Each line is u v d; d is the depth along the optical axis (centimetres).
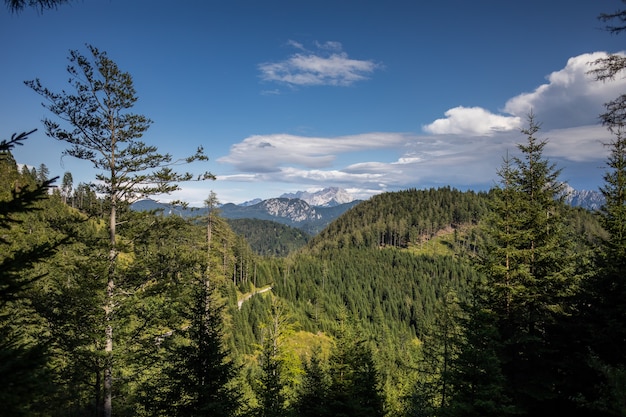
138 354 1592
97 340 1506
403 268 18200
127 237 1738
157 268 1764
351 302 13975
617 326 1423
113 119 1669
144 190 1695
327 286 15362
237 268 11775
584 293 1641
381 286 16375
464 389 1558
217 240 3572
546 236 1786
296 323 3122
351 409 2019
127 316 1591
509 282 1819
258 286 12650
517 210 1897
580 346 1636
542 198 1848
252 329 7950
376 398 2264
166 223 1788
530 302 1759
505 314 1823
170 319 1645
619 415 1118
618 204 1773
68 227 1524
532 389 1662
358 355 2386
